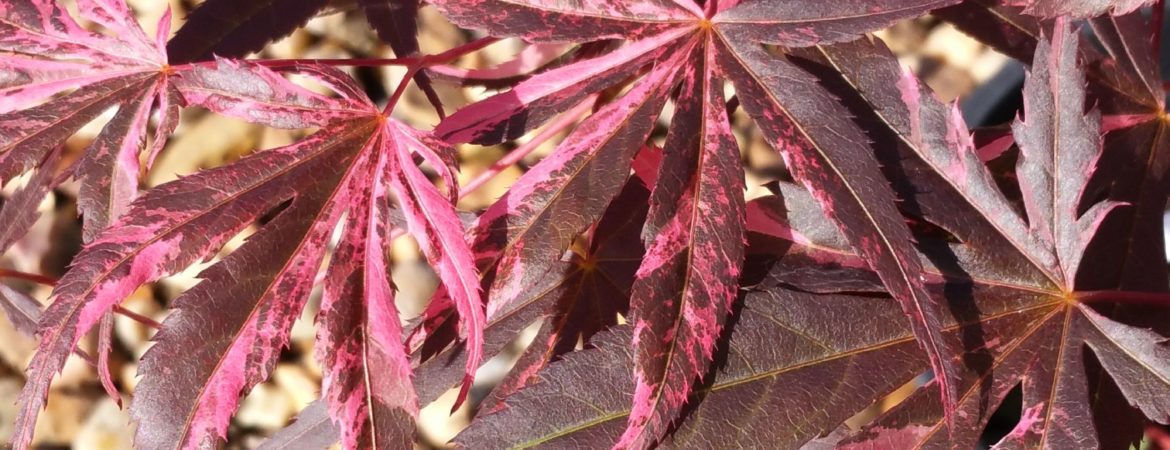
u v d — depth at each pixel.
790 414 0.18
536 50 0.25
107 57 0.20
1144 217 0.22
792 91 0.18
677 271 0.17
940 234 0.20
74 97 0.20
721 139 0.18
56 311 0.17
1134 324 0.21
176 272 0.17
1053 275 0.19
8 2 0.21
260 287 0.18
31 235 0.48
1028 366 0.19
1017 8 0.23
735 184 0.18
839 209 0.18
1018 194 0.22
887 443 0.18
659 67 0.19
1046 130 0.19
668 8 0.19
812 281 0.19
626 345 0.18
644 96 0.19
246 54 0.24
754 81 0.19
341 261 0.18
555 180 0.18
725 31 0.19
